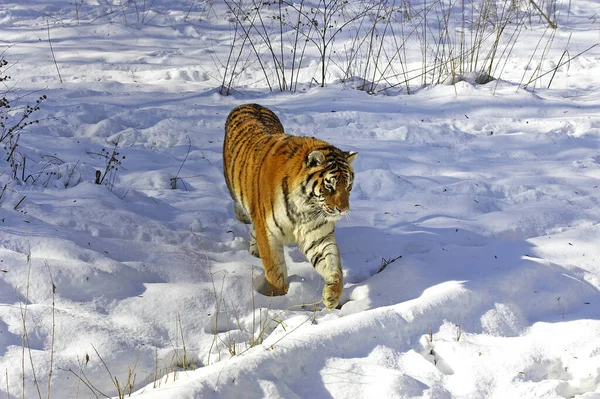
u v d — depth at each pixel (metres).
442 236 6.30
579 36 13.60
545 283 5.43
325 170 4.95
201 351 4.56
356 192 7.28
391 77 11.52
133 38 13.78
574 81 11.27
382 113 9.70
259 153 5.40
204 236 6.10
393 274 5.47
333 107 9.93
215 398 3.81
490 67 11.27
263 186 5.23
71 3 16.19
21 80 10.87
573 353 4.56
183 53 13.11
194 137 8.68
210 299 5.01
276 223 5.20
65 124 8.95
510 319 4.99
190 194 7.12
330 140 8.66
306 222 5.14
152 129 8.83
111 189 6.79
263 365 4.05
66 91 10.27
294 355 4.19
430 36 13.44
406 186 7.34
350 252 6.07
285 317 4.98
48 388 3.92
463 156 8.39
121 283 5.01
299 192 5.03
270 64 12.47
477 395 4.13
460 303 4.98
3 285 4.71
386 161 8.02
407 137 8.95
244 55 12.93
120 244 5.57
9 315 4.38
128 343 4.39
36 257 5.05
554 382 4.25
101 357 4.21
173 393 3.75
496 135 9.02
